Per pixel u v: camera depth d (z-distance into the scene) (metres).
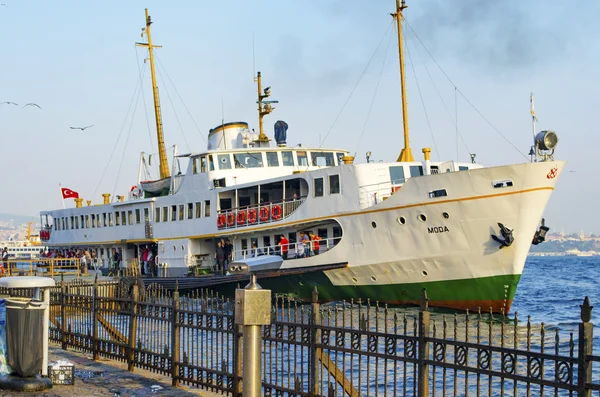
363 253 32.41
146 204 47.62
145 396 14.52
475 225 29.12
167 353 15.95
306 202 34.88
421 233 30.45
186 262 43.06
